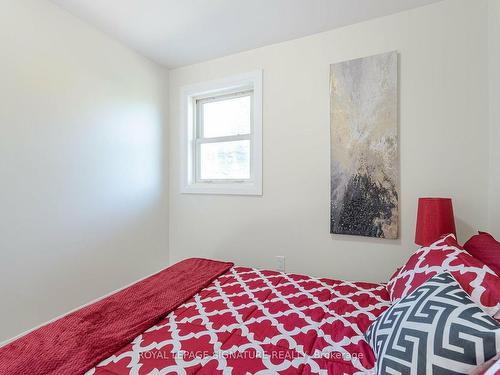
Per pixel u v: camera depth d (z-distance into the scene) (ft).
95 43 6.72
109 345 2.97
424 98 5.82
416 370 2.20
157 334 3.29
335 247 6.79
